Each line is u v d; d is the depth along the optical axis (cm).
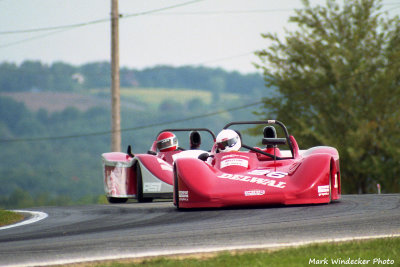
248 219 2838
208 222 2812
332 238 2295
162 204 4206
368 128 11112
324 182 3250
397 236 2258
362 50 12262
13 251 2262
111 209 3950
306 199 3203
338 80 11662
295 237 2341
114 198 5088
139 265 1941
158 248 2222
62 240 2486
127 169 4794
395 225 2539
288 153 4594
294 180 3262
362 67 11569
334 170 3500
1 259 2114
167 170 4566
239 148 3778
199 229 2608
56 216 3666
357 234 2369
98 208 4141
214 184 3278
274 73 12444
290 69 12406
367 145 11462
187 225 2755
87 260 2047
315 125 11675
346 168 11550
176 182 3491
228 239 2345
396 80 11988
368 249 2067
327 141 11344
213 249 2152
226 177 3341
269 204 3195
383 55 12181
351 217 2791
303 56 12325
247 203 3173
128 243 2338
